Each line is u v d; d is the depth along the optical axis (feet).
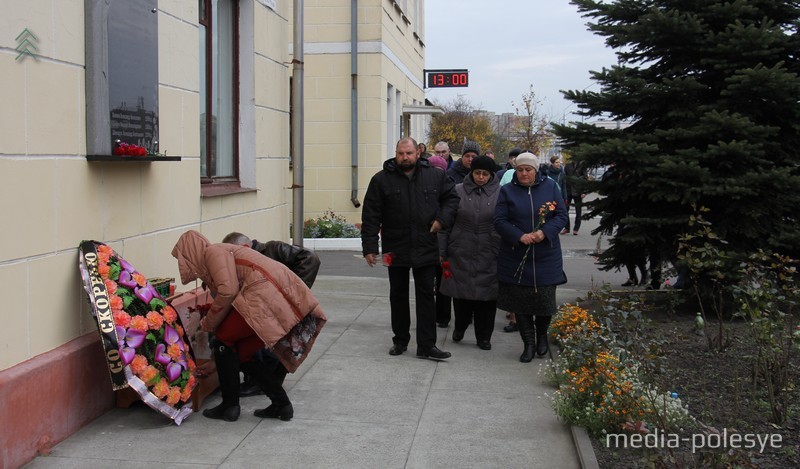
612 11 29.81
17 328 15.11
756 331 20.31
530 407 19.48
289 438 17.12
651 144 28.35
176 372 17.42
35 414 15.39
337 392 20.61
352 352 24.84
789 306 21.04
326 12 57.00
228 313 17.65
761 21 28.02
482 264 24.93
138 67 19.19
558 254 23.91
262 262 17.40
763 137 26.91
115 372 16.35
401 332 24.49
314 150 57.98
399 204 23.27
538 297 23.67
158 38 20.77
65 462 15.34
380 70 57.16
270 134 30.35
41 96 15.67
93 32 17.16
